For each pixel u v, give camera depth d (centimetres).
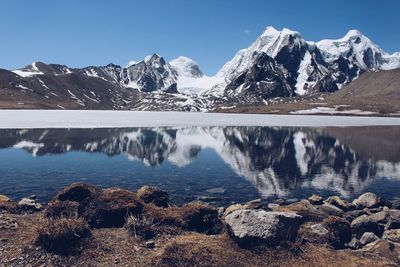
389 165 5084
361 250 1803
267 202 3030
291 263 1641
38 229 1716
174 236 1873
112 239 1798
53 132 9475
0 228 1853
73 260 1603
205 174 4188
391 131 11725
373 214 2398
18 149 5969
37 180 3650
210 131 11219
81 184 2231
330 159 5638
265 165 4959
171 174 4138
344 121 18112
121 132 10019
